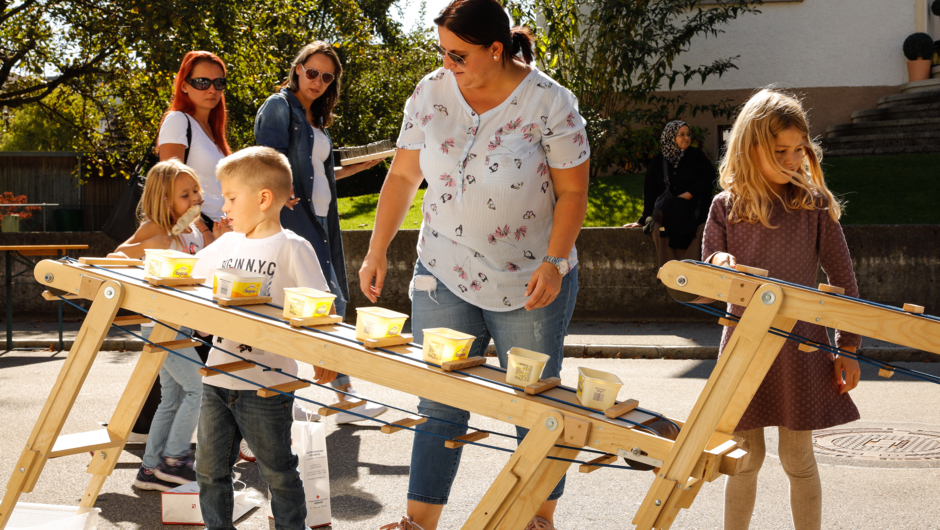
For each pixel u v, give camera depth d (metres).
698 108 12.45
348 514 3.53
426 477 2.68
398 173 3.07
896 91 14.15
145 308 2.32
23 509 2.82
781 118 2.67
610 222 10.12
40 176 26.30
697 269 1.94
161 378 3.83
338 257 5.23
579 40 12.69
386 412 5.39
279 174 2.89
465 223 2.80
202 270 2.97
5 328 9.34
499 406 1.87
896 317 1.72
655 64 12.42
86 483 3.95
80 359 2.37
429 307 2.90
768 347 2.06
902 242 8.73
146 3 14.90
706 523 3.44
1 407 5.56
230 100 17.95
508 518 1.87
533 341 2.83
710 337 8.16
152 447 3.82
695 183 8.42
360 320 2.10
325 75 4.92
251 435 2.68
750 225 2.79
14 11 18.08
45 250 8.06
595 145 11.51
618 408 1.83
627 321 9.24
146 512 3.54
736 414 2.10
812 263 2.78
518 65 2.78
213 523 2.75
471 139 2.74
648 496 1.80
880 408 5.52
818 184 2.82
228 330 2.18
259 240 2.88
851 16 14.11
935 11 14.12
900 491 3.86
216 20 15.50
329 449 4.55
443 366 1.96
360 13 26.08
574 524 3.45
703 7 13.87
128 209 4.86
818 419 2.62
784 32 14.20
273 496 2.77
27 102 19.58
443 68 2.86
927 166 11.33
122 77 18.39
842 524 3.45
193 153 4.57
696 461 1.77
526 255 2.82
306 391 5.95
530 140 2.75
